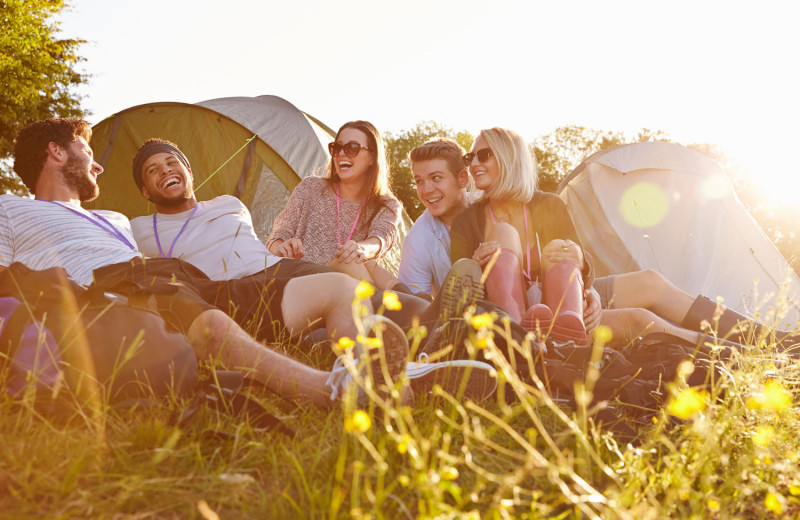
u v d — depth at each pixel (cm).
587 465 166
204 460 162
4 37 1717
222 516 140
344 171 420
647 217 666
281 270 308
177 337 197
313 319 258
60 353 178
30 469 142
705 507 151
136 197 691
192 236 327
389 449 167
